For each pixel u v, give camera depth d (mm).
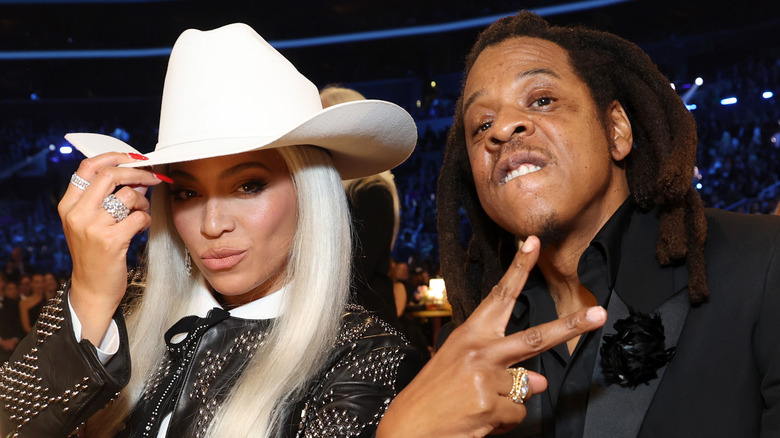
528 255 930
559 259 1176
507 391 939
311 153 1314
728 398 1007
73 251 1218
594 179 1099
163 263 1447
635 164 1188
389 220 2375
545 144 1080
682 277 1097
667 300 1091
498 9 16828
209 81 1305
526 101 1124
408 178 16328
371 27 17938
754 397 1006
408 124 1376
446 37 17406
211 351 1285
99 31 18406
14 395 1220
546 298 1242
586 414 1072
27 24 18156
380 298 2336
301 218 1300
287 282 1324
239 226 1257
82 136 1482
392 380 1220
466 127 1189
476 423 924
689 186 1100
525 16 1233
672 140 1148
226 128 1285
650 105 1159
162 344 1415
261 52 1335
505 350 919
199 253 1274
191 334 1296
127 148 1563
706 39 15008
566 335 896
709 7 14781
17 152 17656
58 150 17891
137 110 18562
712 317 1044
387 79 18172
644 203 1167
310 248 1289
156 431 1251
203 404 1234
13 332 7176
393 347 1249
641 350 1022
